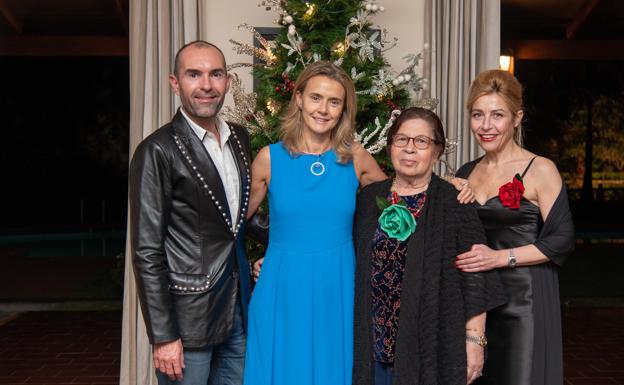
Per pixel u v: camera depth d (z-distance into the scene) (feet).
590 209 55.83
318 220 7.26
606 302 23.68
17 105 55.72
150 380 12.90
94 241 47.06
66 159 56.85
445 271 6.59
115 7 35.32
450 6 13.24
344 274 7.28
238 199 7.43
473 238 6.74
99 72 56.39
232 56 13.28
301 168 7.36
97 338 18.80
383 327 6.75
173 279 6.98
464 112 13.30
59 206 56.80
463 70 13.29
